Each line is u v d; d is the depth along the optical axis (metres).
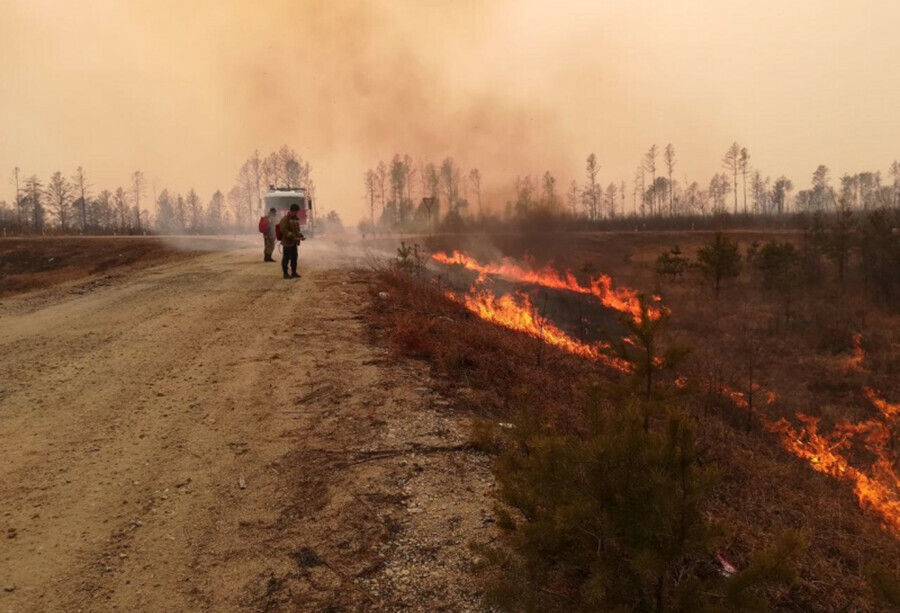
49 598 2.88
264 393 5.81
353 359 6.97
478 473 4.20
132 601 2.87
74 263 28.48
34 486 4.00
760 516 4.12
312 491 3.92
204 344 7.74
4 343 8.04
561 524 2.47
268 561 3.18
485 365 6.75
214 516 3.63
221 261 19.92
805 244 31.83
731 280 28.95
